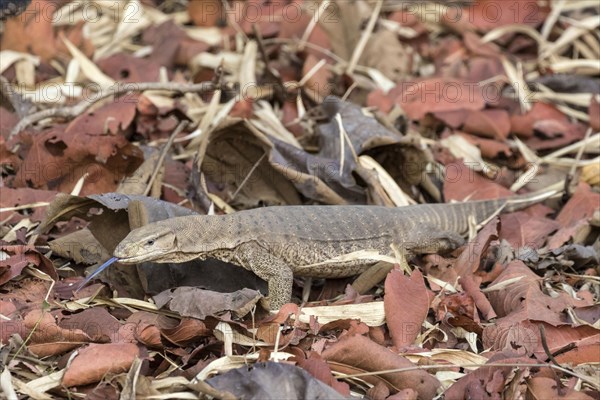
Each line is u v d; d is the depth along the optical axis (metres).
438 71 16.12
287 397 7.56
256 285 9.98
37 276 9.58
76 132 12.42
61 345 8.56
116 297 9.52
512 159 13.95
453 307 9.48
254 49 15.67
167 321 9.03
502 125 14.16
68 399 8.12
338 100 13.26
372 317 9.21
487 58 16.38
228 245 9.60
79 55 15.23
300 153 11.80
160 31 16.20
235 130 11.27
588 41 16.84
